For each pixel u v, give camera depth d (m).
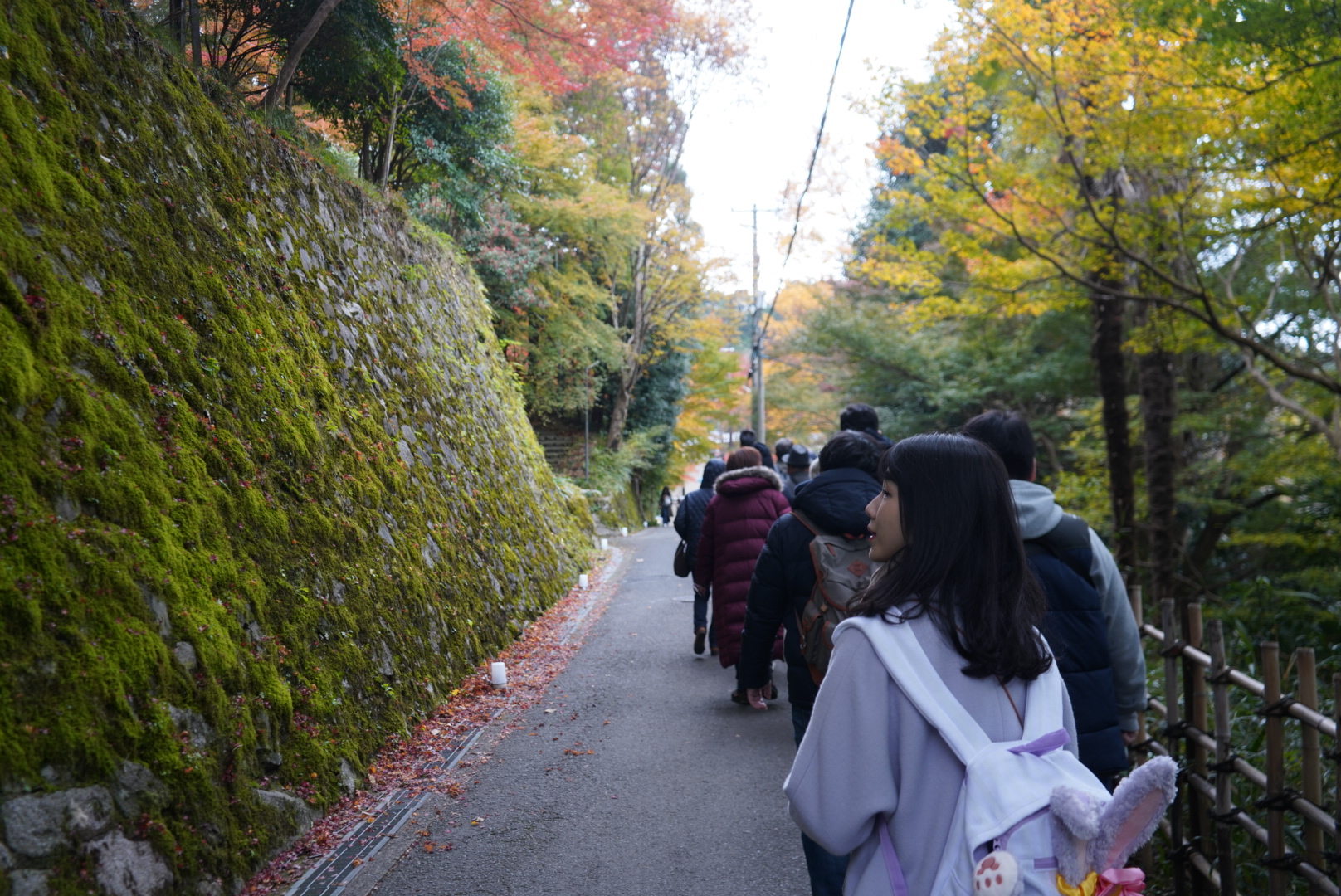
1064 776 1.36
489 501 8.77
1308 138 6.54
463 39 9.48
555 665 7.10
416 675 5.30
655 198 25.06
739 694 5.92
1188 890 3.50
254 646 3.81
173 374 4.08
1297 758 4.39
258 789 3.45
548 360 21.56
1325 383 7.60
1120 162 7.89
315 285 6.26
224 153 5.48
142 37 4.87
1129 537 10.14
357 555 5.16
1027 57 7.74
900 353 20.98
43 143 3.78
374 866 3.48
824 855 2.67
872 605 1.47
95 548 3.07
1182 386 13.55
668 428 30.33
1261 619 9.66
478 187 13.52
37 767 2.49
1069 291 9.12
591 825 4.02
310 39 6.86
